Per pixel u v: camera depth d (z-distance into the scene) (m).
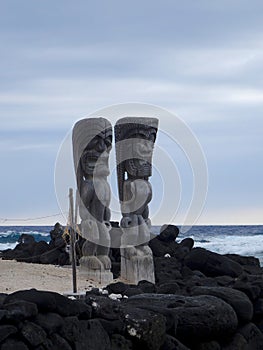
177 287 14.09
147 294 12.78
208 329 12.02
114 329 10.65
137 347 10.83
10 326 9.21
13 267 17.31
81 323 10.08
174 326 11.61
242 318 13.11
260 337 13.38
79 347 9.83
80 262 17.11
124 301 12.20
